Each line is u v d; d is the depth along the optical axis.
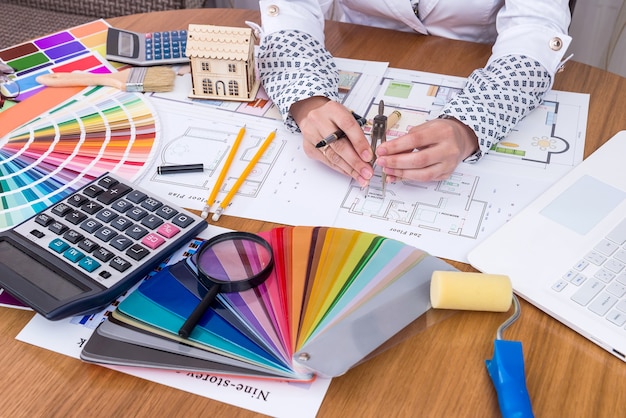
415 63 1.01
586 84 0.96
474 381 0.55
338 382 0.55
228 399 0.54
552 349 0.58
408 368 0.56
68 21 1.53
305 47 0.96
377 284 0.63
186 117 0.90
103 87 0.97
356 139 0.78
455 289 0.60
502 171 0.80
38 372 0.57
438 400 0.54
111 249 0.66
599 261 0.65
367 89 0.95
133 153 0.84
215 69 0.91
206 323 0.59
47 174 0.80
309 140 0.81
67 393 0.55
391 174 0.77
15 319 0.62
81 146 0.85
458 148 0.78
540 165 0.81
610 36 1.57
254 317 0.60
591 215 0.71
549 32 0.94
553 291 0.63
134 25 1.13
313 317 0.60
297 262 0.66
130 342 0.58
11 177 0.79
